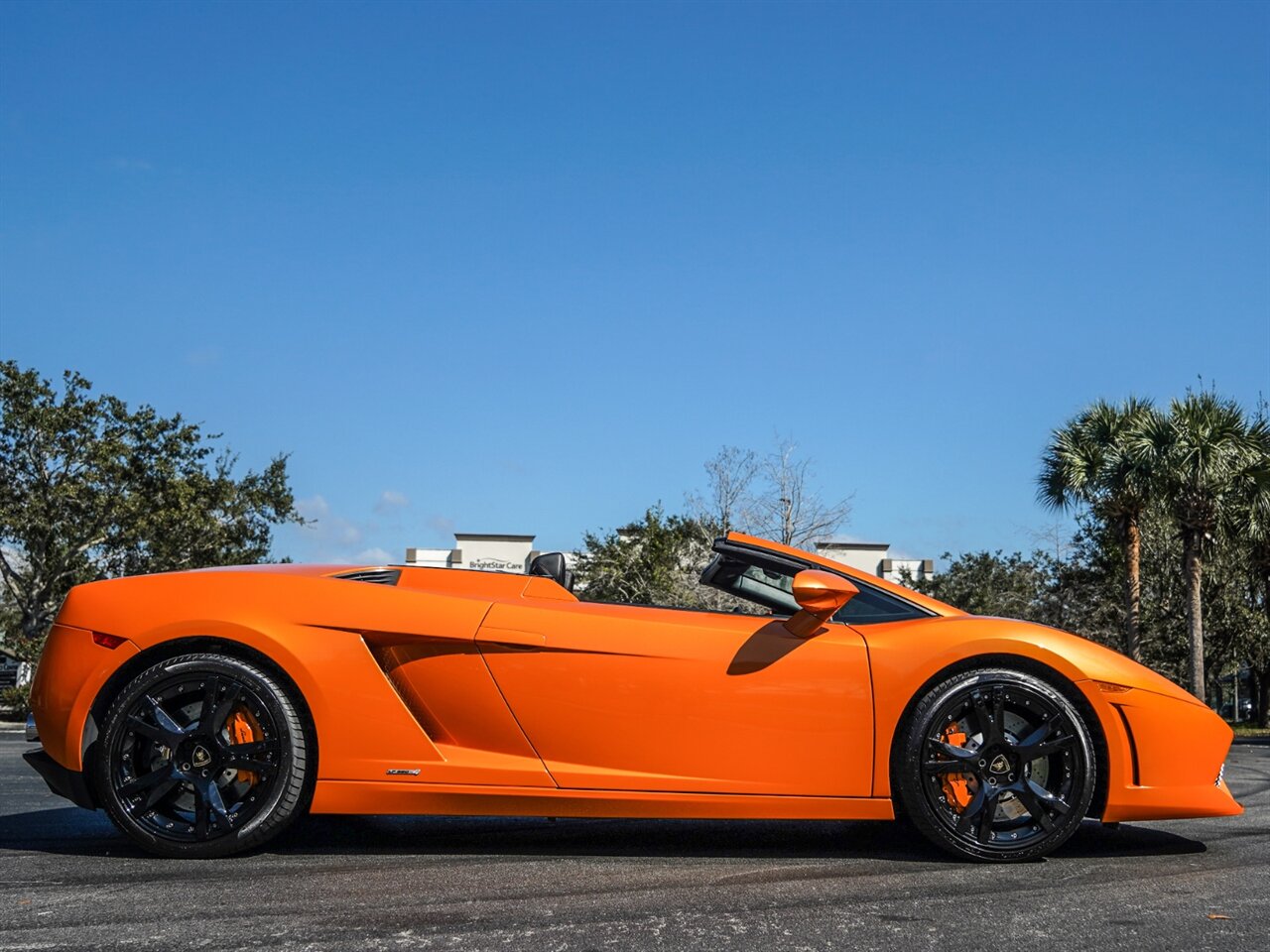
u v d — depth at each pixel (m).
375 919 2.56
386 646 3.46
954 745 3.37
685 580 23.64
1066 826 3.32
